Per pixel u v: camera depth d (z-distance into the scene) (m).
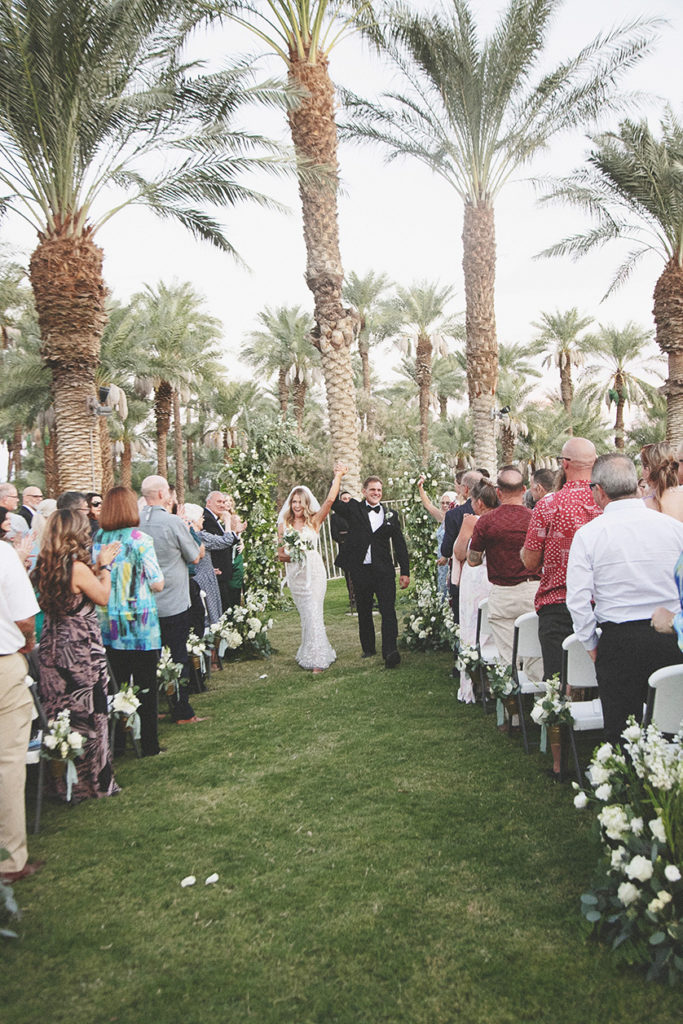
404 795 4.18
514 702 4.87
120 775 4.82
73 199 11.25
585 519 4.08
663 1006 2.41
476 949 2.75
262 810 4.13
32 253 11.43
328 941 2.86
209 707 6.45
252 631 8.43
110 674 5.05
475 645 5.67
